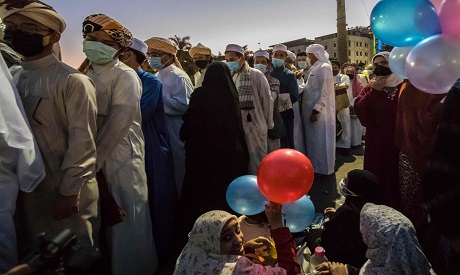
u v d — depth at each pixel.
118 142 2.41
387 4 1.87
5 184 1.79
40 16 1.94
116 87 2.43
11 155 1.81
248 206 2.21
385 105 3.12
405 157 2.68
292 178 1.81
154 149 2.97
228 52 3.77
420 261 1.60
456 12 1.62
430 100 2.38
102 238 2.57
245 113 3.80
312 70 5.34
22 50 1.99
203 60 4.54
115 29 2.42
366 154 3.31
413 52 1.71
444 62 1.58
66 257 1.22
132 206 2.52
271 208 1.92
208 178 3.00
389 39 1.92
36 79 2.05
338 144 6.80
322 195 4.51
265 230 2.43
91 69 2.55
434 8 1.83
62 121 2.07
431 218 1.10
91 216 2.21
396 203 3.09
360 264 2.15
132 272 2.59
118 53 2.52
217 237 1.60
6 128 1.70
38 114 2.02
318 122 5.21
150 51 3.58
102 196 2.42
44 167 1.97
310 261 2.30
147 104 2.89
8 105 1.73
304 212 2.29
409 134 2.57
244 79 3.80
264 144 3.95
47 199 2.10
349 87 7.21
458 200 1.01
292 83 5.04
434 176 1.06
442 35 1.69
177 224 3.19
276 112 4.43
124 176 2.48
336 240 2.19
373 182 2.24
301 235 3.00
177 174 3.60
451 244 1.07
